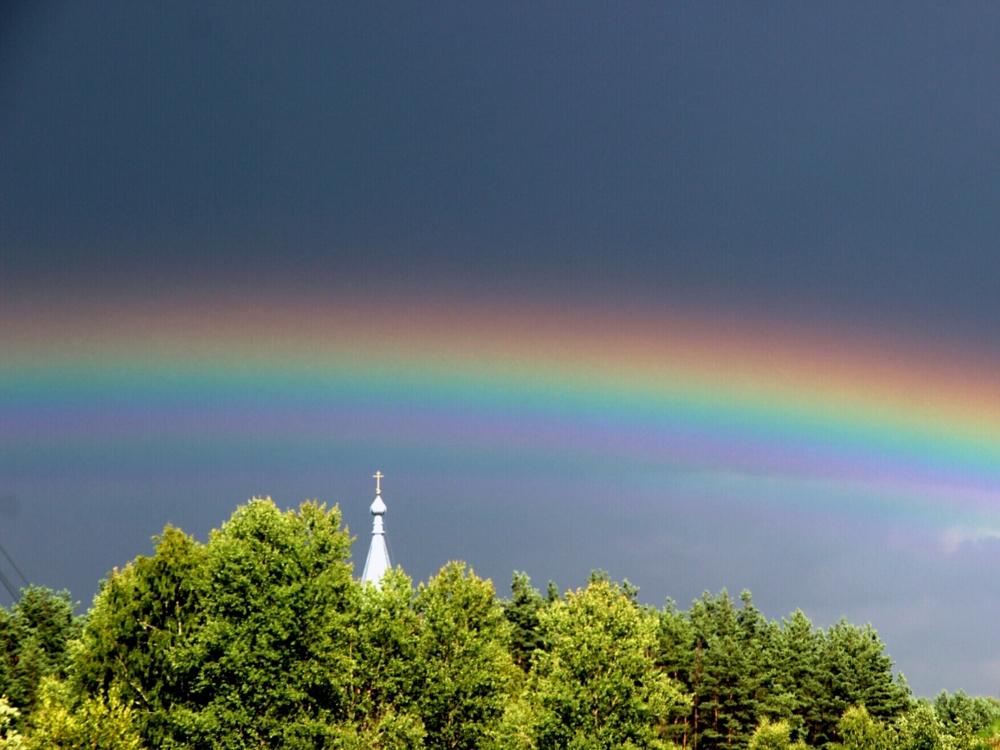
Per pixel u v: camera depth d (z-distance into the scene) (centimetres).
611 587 8744
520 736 7938
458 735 8175
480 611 8625
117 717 7294
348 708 8075
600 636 8044
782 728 11906
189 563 8462
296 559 8269
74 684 8175
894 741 10919
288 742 7675
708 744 13325
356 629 8325
